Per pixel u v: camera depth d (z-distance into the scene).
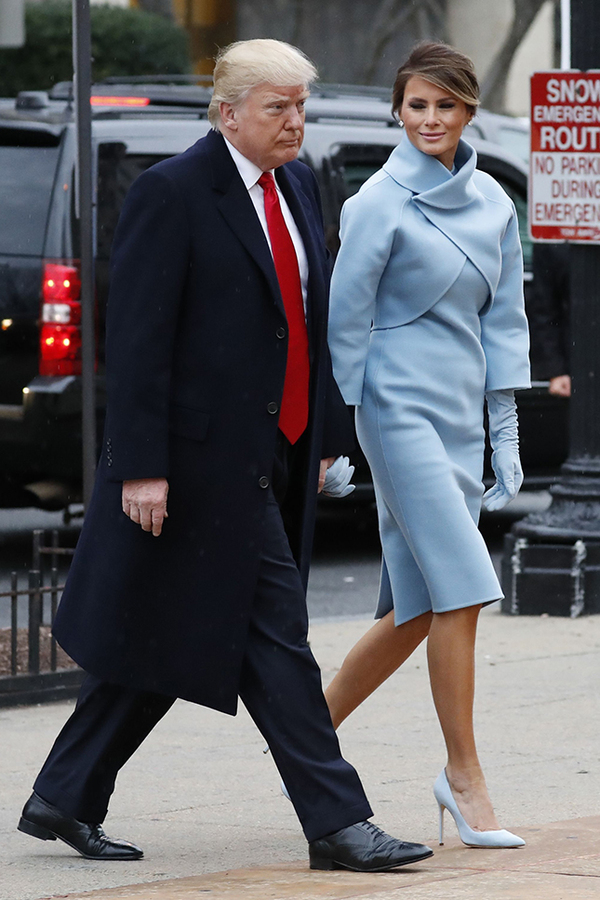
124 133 28.53
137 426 12.13
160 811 14.48
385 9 73.06
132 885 12.06
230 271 12.27
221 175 12.37
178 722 18.33
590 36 25.30
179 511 12.37
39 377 28.25
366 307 13.44
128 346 12.17
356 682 14.10
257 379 12.37
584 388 25.33
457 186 13.46
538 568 24.91
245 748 17.00
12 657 19.05
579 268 25.47
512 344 13.98
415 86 13.51
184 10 68.88
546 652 21.88
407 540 13.36
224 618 12.31
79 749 13.08
